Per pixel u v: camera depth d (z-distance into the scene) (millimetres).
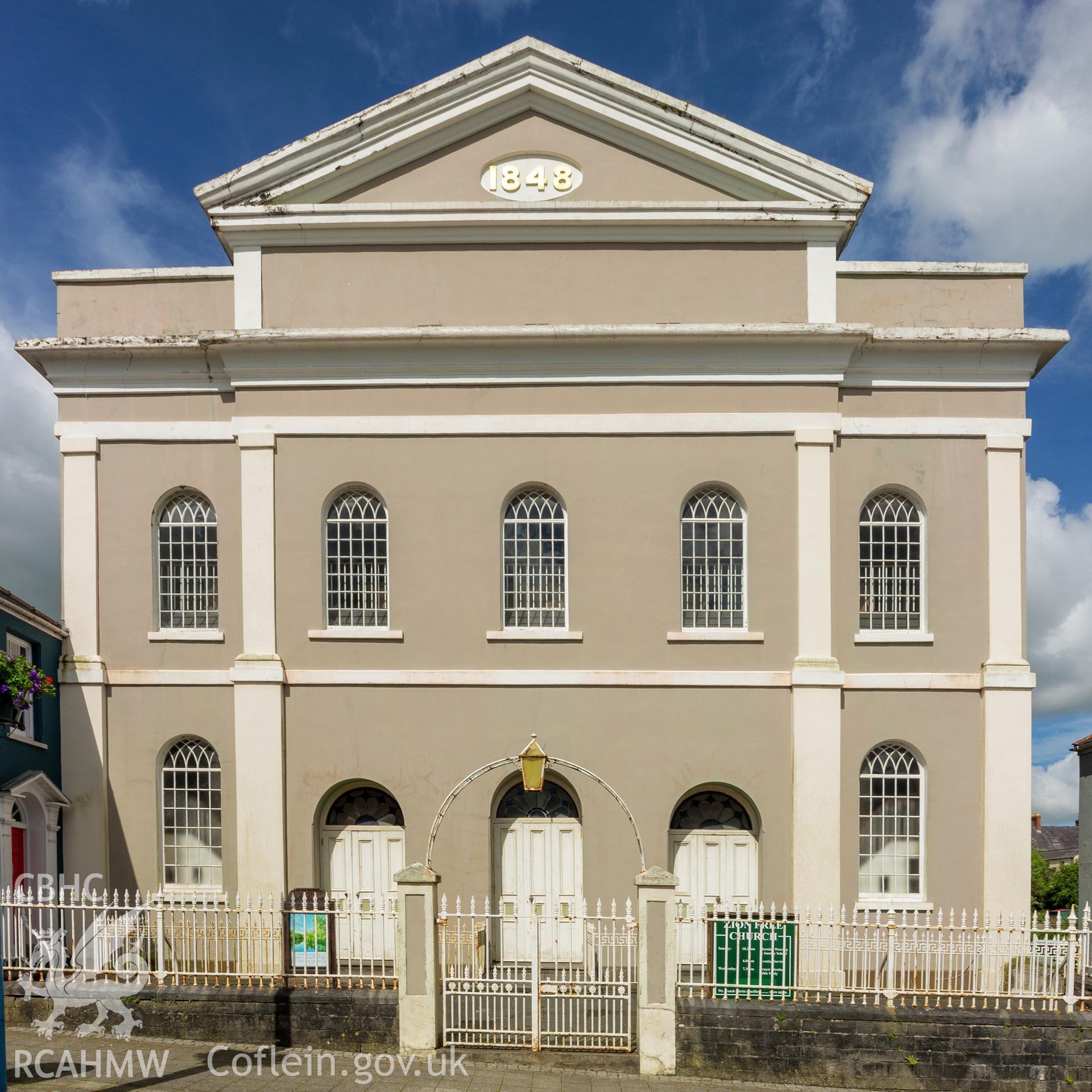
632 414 14945
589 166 15320
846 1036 10859
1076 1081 10703
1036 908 45750
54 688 13375
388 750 14555
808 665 14484
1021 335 14805
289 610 14836
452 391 15039
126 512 15289
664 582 14766
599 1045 10953
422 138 15328
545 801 14812
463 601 14789
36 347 15109
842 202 14969
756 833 14625
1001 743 14562
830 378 14867
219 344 14867
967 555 15000
